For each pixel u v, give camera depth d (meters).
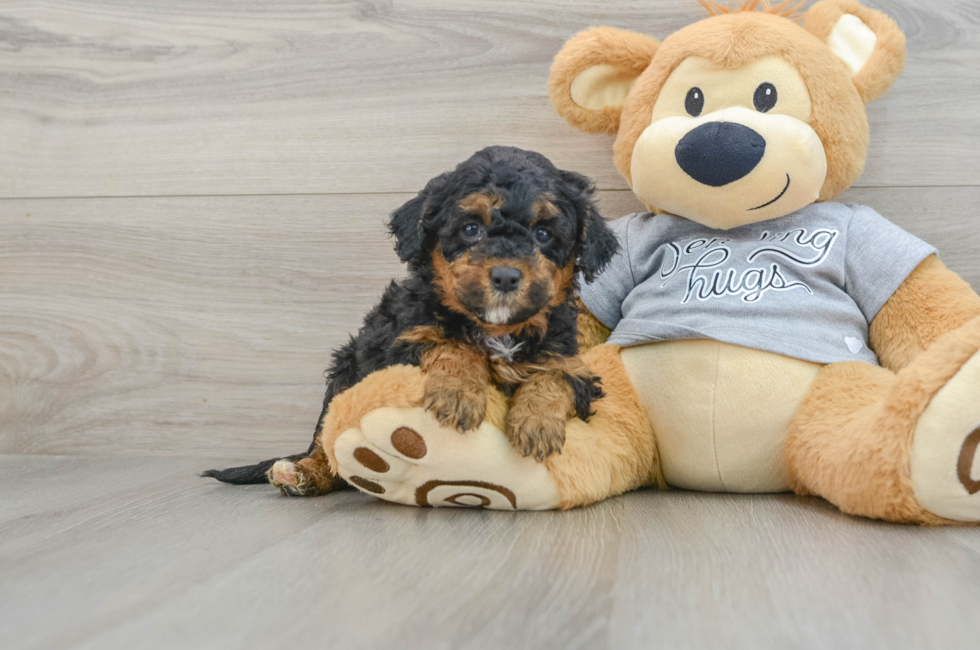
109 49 2.70
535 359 1.71
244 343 2.65
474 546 1.40
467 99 2.56
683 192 1.97
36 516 1.72
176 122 2.68
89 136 2.71
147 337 2.68
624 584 1.17
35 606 1.08
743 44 1.95
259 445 2.64
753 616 1.03
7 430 2.74
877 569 1.24
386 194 2.60
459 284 1.55
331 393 2.04
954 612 1.04
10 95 2.75
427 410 1.58
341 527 1.57
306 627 0.99
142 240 2.69
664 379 1.94
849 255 2.00
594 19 2.51
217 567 1.27
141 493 2.01
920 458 1.50
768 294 1.95
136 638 0.95
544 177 1.67
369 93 2.60
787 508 1.75
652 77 2.08
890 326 1.93
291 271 2.63
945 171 2.35
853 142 1.99
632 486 1.98
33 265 2.73
